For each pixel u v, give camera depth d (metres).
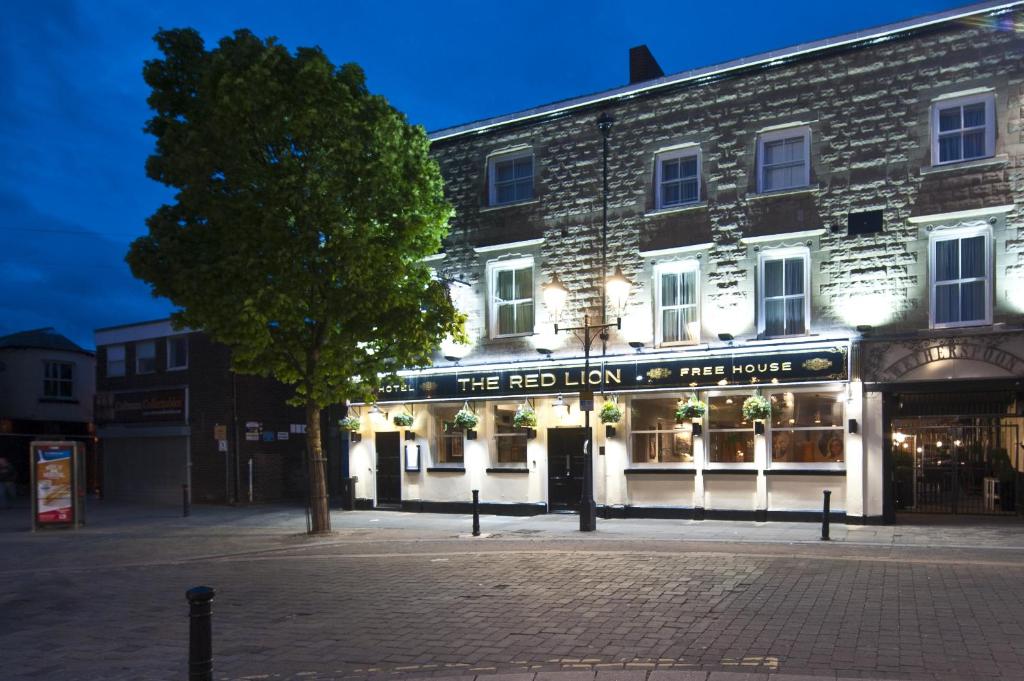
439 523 19.55
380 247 16.53
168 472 28.47
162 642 8.62
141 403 29.17
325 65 16.36
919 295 16.84
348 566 13.40
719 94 19.23
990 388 16.00
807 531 16.17
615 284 17.52
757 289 18.52
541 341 20.98
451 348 22.23
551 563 12.74
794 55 18.25
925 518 17.98
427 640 8.19
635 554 13.38
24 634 9.20
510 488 21.14
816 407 17.98
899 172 17.19
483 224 22.08
